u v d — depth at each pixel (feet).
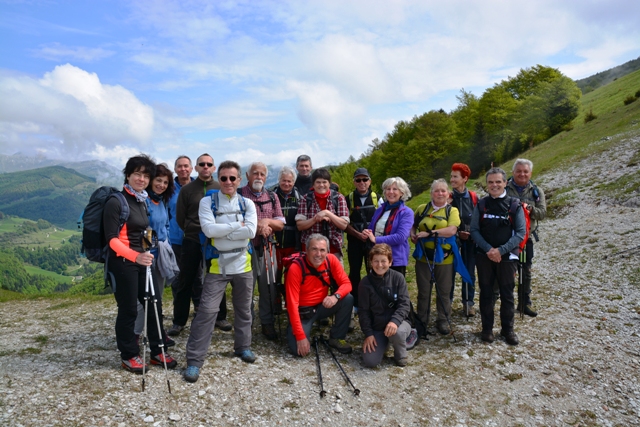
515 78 168.45
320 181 17.62
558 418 12.67
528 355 16.38
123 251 12.59
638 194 43.68
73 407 11.08
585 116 116.16
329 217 17.46
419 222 18.89
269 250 17.22
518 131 131.75
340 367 15.11
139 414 11.13
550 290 24.32
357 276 19.79
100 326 20.63
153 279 14.19
